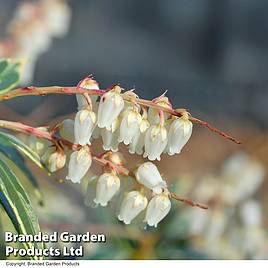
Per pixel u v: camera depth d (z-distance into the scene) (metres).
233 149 1.17
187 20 2.28
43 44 0.67
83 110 0.35
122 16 2.15
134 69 2.11
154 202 0.36
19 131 0.36
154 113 0.35
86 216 0.53
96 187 0.36
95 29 2.07
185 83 2.07
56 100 1.26
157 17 2.23
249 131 1.53
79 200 0.58
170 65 2.19
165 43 2.23
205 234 0.52
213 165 1.24
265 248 0.54
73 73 1.93
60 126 0.36
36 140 0.37
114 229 0.49
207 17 2.30
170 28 2.25
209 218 0.52
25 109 1.34
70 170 0.36
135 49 2.15
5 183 0.36
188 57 2.24
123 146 0.94
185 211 0.51
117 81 2.05
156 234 0.50
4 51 0.65
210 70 2.23
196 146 1.30
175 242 0.50
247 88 2.04
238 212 0.54
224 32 2.29
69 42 1.96
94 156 0.36
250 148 0.94
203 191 0.54
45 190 0.55
